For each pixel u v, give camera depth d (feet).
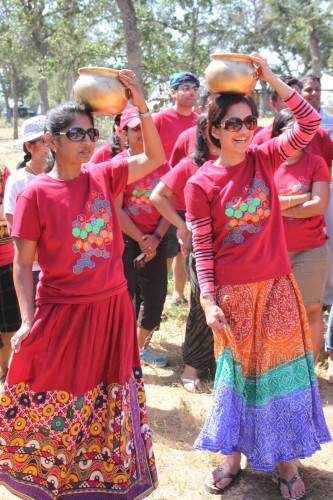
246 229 10.54
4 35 94.02
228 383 10.64
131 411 10.24
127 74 9.97
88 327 9.87
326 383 15.60
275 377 10.77
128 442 10.09
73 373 9.93
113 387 10.08
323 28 85.05
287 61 128.67
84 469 10.25
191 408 14.58
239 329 10.71
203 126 13.67
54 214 9.67
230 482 11.46
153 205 16.03
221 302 10.74
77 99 9.93
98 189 10.05
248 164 10.66
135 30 45.91
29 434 10.01
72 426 9.96
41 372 9.86
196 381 15.70
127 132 15.37
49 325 9.80
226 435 10.61
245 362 10.76
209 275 10.74
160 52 60.29
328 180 14.61
